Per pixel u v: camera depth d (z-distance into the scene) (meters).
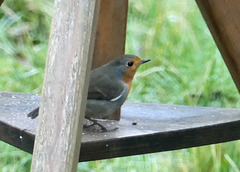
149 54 12.97
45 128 5.48
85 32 5.46
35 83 12.41
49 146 5.43
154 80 12.23
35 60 13.10
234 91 11.84
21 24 14.14
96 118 7.57
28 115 7.00
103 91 7.39
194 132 7.02
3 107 7.90
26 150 6.67
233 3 7.23
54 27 5.60
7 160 10.88
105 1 7.75
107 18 7.84
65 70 5.48
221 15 7.32
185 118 7.71
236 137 7.39
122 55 7.75
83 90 5.48
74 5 5.54
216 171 10.08
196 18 13.76
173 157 10.35
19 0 14.46
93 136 6.60
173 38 13.35
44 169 5.40
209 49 12.91
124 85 7.59
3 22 14.05
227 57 7.64
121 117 7.83
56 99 5.48
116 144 6.54
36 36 13.98
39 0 14.50
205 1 7.29
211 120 7.46
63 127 5.41
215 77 11.99
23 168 10.73
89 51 5.51
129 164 10.34
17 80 12.42
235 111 8.11
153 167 10.23
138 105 8.67
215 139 7.21
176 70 12.36
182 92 11.92
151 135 6.73
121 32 7.89
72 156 5.39
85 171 10.43
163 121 7.55
